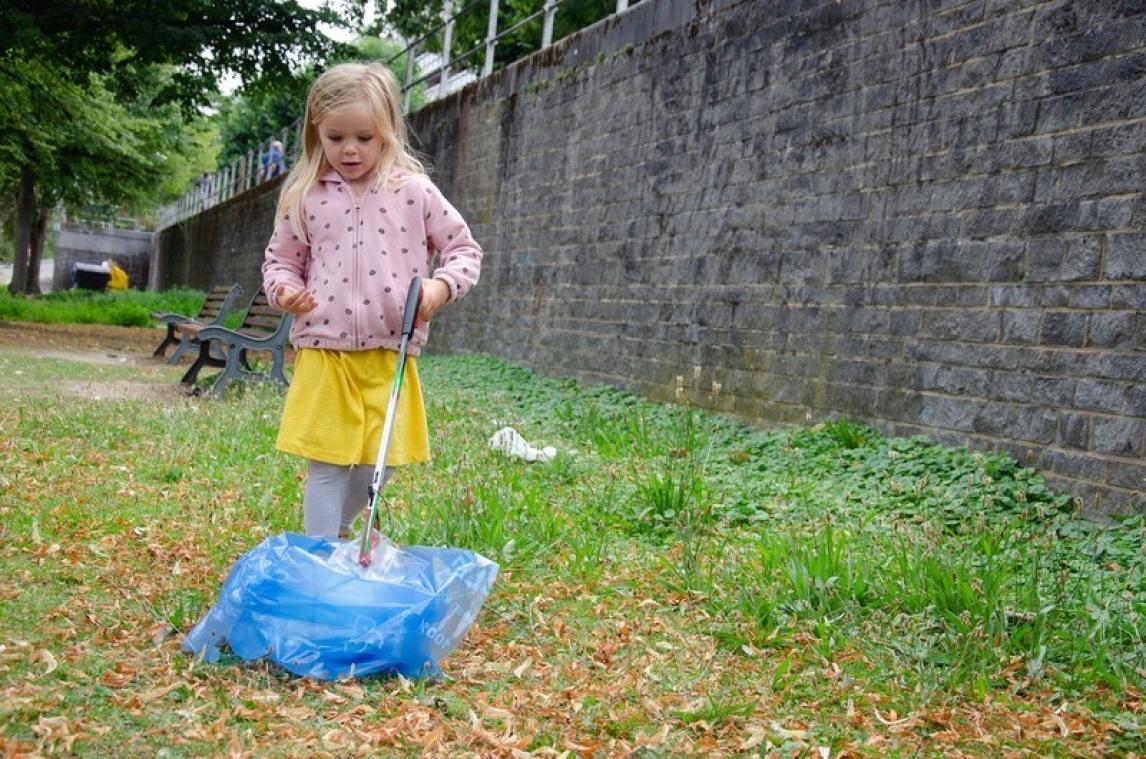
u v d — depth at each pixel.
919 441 6.36
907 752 2.54
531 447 6.54
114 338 16.81
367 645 2.71
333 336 3.14
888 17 7.06
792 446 6.98
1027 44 5.96
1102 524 5.14
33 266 34.34
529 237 12.65
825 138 7.59
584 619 3.46
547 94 12.42
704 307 8.93
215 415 6.95
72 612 3.05
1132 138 5.29
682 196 9.43
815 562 3.75
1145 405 5.09
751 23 8.60
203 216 35.50
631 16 10.69
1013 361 5.87
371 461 3.18
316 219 3.20
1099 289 5.39
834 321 7.36
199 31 16.50
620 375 10.26
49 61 17.27
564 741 2.44
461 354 14.41
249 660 2.74
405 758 2.31
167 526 4.24
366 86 3.13
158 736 2.29
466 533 4.11
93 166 28.77
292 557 2.78
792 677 2.99
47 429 6.24
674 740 2.53
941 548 3.84
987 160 6.16
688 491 5.12
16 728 2.25
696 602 3.70
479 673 2.87
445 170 15.59
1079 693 3.00
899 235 6.81
